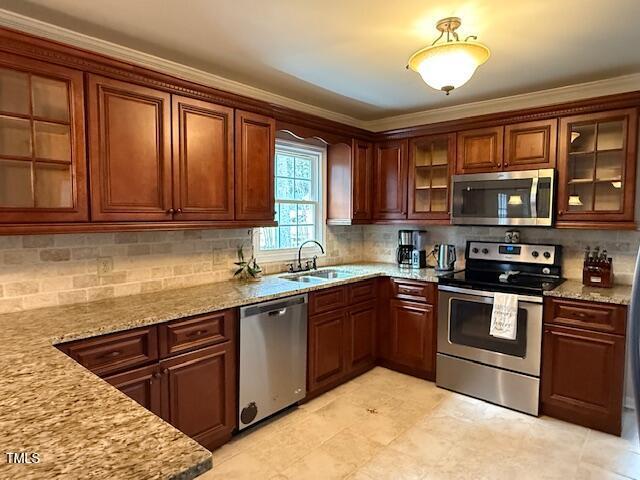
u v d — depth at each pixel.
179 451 0.86
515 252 3.41
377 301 3.69
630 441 2.50
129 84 2.21
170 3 1.94
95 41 2.36
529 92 3.28
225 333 2.41
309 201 3.93
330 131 3.56
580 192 2.95
